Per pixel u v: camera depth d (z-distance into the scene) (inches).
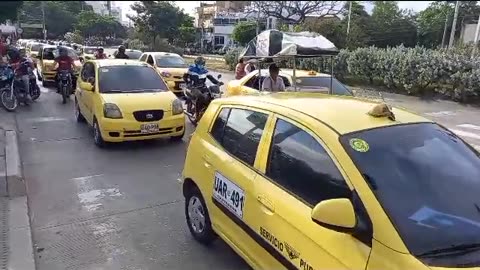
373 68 759.7
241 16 2071.9
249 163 134.1
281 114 128.4
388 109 122.3
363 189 97.5
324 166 108.0
